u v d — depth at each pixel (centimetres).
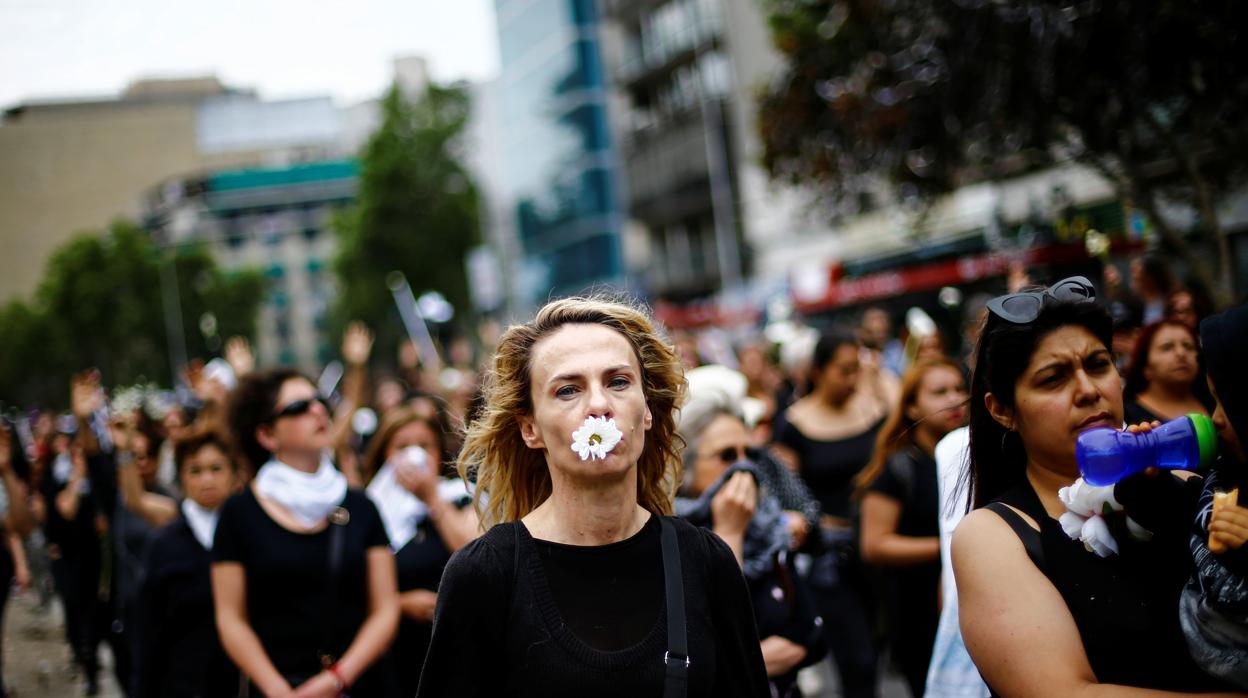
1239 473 191
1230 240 998
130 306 5678
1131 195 923
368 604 392
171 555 432
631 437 211
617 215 4112
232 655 369
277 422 392
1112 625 196
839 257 2514
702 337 1214
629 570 210
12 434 762
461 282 4925
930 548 434
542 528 215
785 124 1412
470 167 5581
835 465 573
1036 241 1489
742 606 221
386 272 4934
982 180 1364
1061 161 1041
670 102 3884
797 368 861
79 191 6209
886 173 1358
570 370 212
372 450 491
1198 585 183
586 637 202
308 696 363
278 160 9069
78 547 737
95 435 722
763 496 353
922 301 2034
